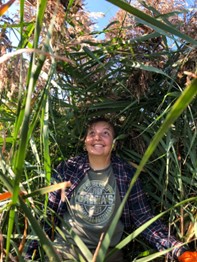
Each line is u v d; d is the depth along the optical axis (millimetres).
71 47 2033
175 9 2107
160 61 2164
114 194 2061
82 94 2213
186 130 2025
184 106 625
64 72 2137
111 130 2164
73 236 1211
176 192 2047
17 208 1552
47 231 2016
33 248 1829
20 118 1186
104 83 2225
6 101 1932
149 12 2121
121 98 2264
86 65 2186
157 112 2225
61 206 2061
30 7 1698
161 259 1939
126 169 2139
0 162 1256
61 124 2170
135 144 2324
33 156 2123
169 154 2000
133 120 2305
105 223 2014
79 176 2119
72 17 1847
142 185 2232
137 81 2141
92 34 2021
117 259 2035
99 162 2115
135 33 2174
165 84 2188
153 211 2176
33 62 1058
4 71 1239
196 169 1933
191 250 1931
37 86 1549
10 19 1550
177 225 2047
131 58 2127
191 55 2053
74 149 2430
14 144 1278
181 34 944
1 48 1355
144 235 1992
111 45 2121
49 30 936
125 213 2064
